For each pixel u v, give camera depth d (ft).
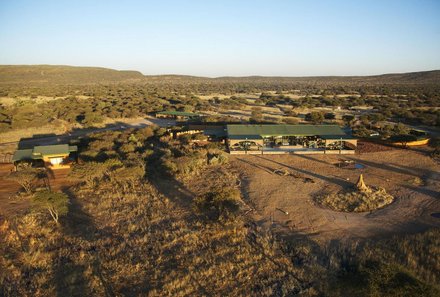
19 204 119.14
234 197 105.70
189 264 79.00
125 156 163.53
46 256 84.48
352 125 241.35
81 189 130.11
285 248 84.58
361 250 82.07
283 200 115.44
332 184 130.11
